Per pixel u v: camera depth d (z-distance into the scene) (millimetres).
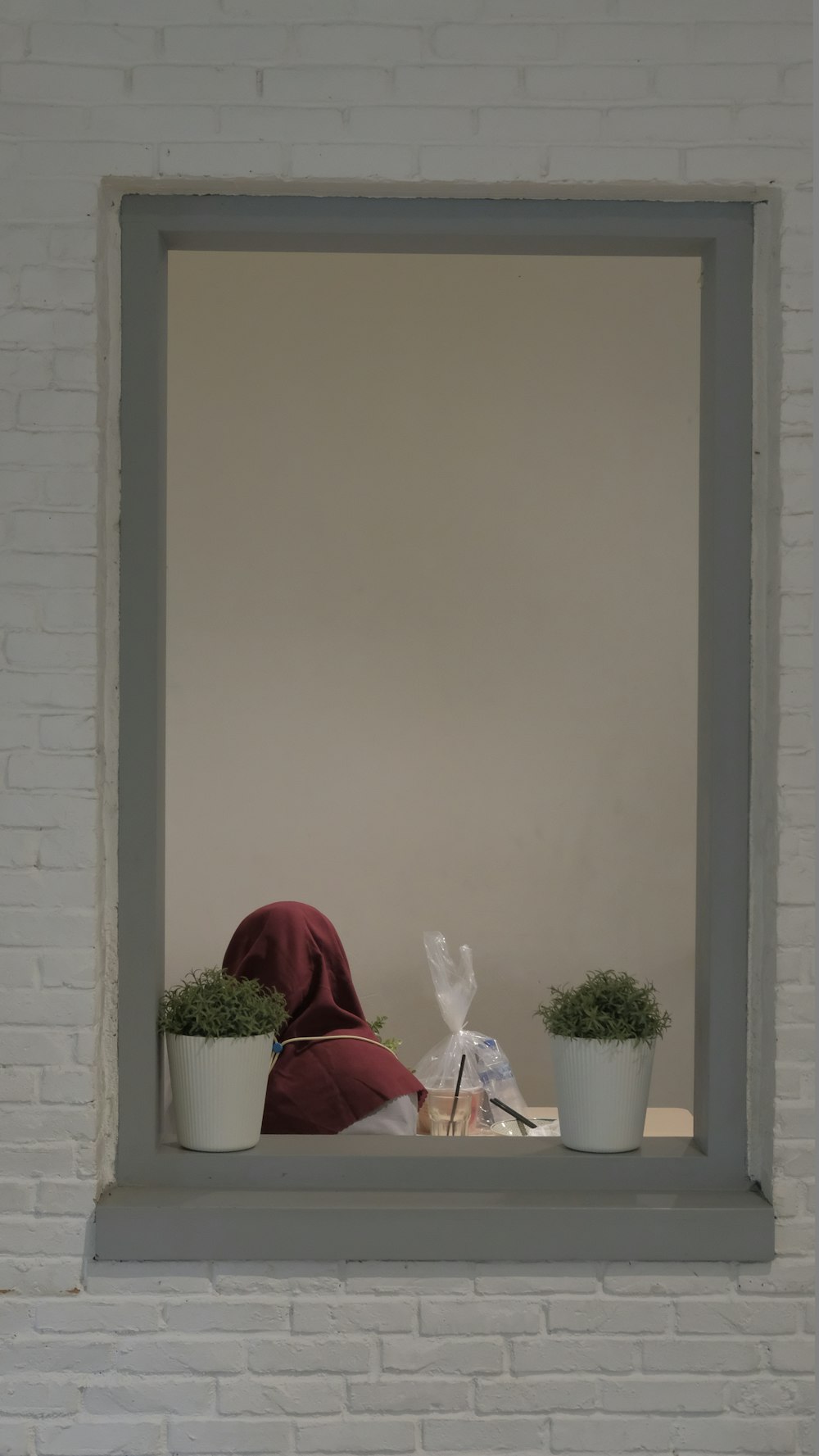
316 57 1896
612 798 3955
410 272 3957
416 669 3941
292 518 3930
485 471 3961
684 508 3984
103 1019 1933
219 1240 1863
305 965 2484
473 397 3963
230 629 3912
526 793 3943
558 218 1962
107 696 1953
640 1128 2008
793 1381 1895
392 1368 1881
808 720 1898
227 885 3889
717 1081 1967
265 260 3941
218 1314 1875
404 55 1900
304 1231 1862
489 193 1937
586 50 1905
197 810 3893
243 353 3930
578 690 3965
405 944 3904
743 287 1971
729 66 1908
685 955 3939
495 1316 1887
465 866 3926
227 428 3922
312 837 3908
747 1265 1897
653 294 3990
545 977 3922
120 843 1955
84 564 1895
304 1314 1877
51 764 1890
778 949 1896
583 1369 1890
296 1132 2273
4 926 1882
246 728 3908
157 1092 1983
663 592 3982
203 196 1954
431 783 3932
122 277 1957
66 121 1890
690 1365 1893
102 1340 1868
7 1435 1860
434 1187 1945
